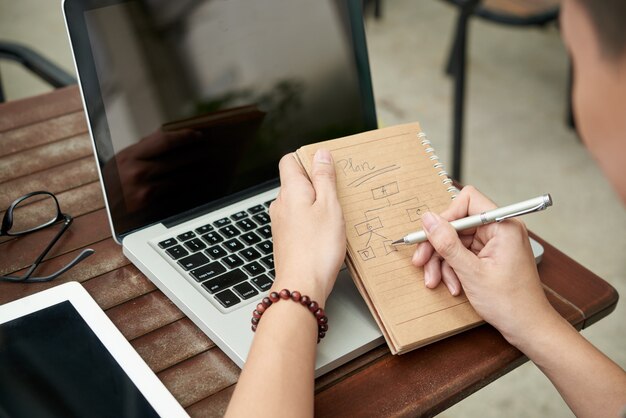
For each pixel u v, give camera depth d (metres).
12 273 0.74
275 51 0.84
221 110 0.81
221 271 0.72
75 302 0.67
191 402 0.62
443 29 2.78
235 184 0.83
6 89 2.27
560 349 0.64
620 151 0.31
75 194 0.85
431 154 0.76
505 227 0.69
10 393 0.58
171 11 0.77
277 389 0.56
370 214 0.70
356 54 0.89
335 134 0.89
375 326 0.68
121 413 0.58
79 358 0.62
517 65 2.56
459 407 1.45
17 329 0.64
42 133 0.94
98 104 0.74
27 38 2.57
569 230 1.87
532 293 0.66
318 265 0.64
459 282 0.69
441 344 0.68
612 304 0.76
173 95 0.78
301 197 0.68
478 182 2.02
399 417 0.61
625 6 0.30
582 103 0.32
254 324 0.63
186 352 0.66
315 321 0.62
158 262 0.73
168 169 0.78
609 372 0.63
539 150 2.16
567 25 0.33
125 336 0.67
